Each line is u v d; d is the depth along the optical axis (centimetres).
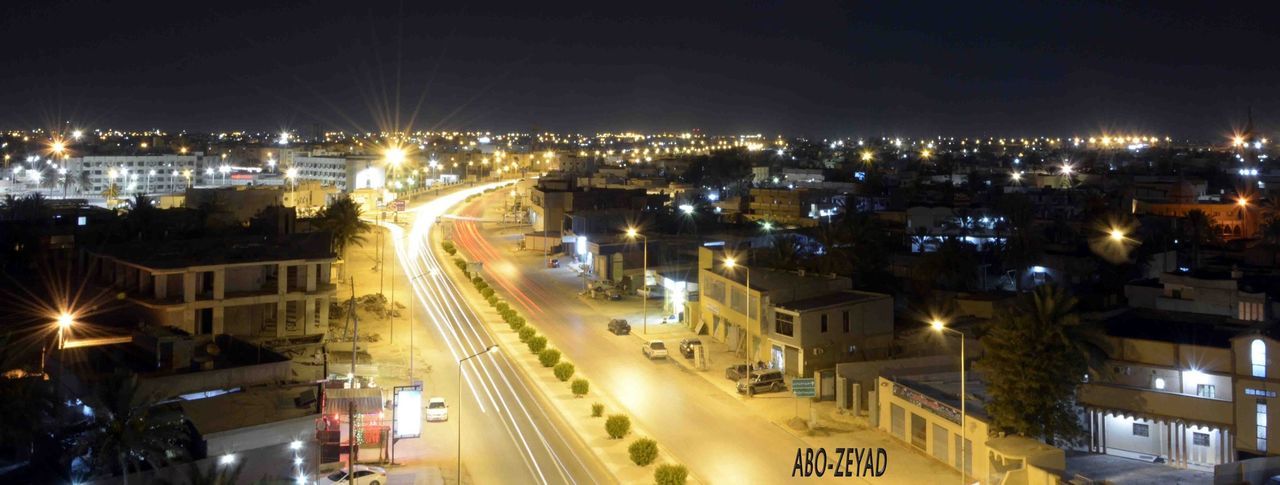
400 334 7794
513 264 11975
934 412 4897
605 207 14050
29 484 3888
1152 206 14050
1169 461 4694
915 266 9225
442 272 11250
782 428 5412
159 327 5584
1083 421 4909
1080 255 9256
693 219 13038
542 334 7906
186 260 6831
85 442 3619
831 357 6475
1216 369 4728
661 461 4822
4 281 7456
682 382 6406
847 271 8488
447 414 5525
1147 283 6350
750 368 6366
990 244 10488
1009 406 4519
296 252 7244
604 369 6750
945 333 6756
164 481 3606
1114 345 5053
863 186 17688
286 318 7144
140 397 3984
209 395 4331
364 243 13212
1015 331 4572
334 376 5656
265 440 3894
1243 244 10875
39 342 5422
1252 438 4475
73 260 8369
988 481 4294
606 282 10000
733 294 7238
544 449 5019
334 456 4550
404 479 4472
